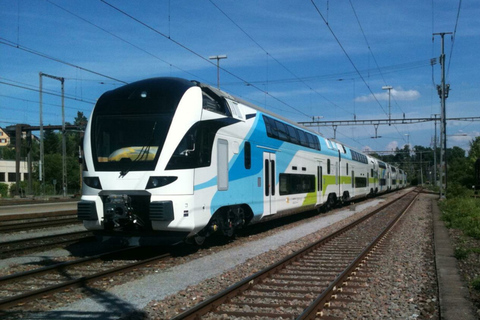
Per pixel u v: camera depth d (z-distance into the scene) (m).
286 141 16.06
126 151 9.93
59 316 6.00
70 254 10.93
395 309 6.36
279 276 8.34
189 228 9.68
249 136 12.88
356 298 6.91
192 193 9.80
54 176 68.56
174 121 9.93
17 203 32.88
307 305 6.39
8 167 67.38
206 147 10.49
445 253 11.05
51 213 20.98
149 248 11.62
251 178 12.91
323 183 21.16
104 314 6.09
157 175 9.55
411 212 24.95
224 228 11.82
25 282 7.91
